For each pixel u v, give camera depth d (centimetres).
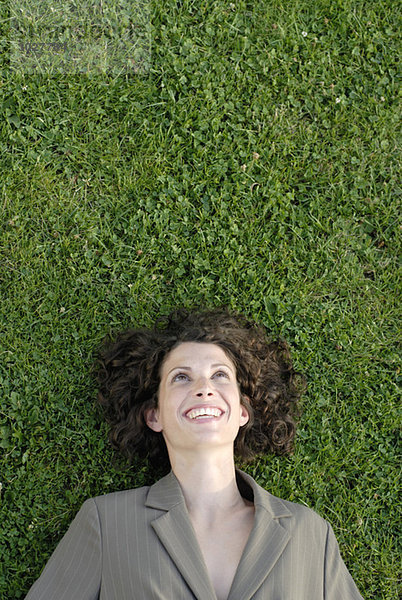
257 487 232
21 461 263
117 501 227
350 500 279
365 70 317
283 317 288
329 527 239
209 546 221
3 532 257
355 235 304
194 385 233
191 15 309
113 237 284
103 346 275
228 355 253
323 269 297
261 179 298
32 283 276
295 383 283
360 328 294
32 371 270
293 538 222
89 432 269
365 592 272
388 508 282
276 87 308
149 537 216
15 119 286
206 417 227
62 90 292
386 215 304
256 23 313
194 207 292
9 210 280
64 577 223
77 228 283
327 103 313
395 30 322
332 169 305
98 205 288
